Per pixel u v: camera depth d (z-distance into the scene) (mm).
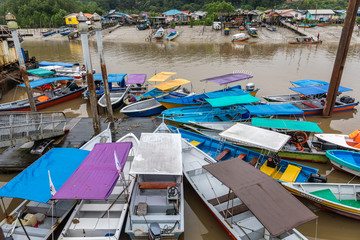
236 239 9500
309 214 8164
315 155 14805
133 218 9805
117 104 22469
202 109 20891
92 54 53500
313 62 43156
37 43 74500
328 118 21219
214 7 92000
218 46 62719
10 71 31781
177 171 10211
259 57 48125
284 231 7531
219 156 14688
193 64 42500
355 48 56250
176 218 9875
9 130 13570
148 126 18156
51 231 9523
